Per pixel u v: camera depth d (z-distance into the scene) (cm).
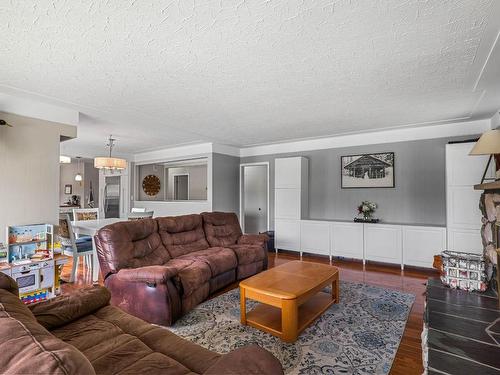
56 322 164
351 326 253
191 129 473
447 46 206
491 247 283
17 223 312
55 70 245
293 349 216
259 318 260
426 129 462
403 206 483
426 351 179
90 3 156
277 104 339
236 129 475
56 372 67
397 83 275
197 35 191
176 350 145
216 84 277
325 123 434
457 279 277
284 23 177
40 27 179
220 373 101
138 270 262
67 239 391
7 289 155
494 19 173
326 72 250
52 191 339
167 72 249
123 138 550
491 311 222
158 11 164
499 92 298
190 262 331
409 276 412
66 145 617
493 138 254
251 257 402
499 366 155
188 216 420
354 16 171
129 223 324
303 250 543
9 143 307
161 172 870
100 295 194
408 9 164
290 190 562
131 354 138
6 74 253
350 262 499
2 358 76
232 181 655
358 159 525
